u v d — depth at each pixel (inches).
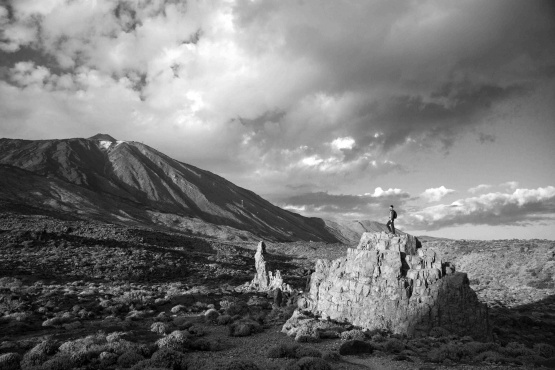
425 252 1617.9
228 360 1153.4
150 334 1550.2
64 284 2787.9
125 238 5255.9
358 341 1204.5
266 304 2333.9
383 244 1690.5
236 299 2508.6
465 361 1082.1
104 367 1058.1
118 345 1218.0
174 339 1310.3
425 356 1147.3
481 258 4227.4
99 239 4500.5
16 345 1272.1
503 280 3496.6
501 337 1534.2
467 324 1391.5
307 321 1616.6
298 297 2222.0
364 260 1668.3
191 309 2176.4
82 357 1092.5
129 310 2108.8
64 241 4062.5
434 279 1496.1
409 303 1464.1
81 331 1530.5
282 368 1031.0
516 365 1040.8
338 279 1752.0
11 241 3740.2
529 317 1978.3
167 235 6314.0
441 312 1416.1
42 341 1268.5
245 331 1583.4
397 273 1551.4
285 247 7736.2
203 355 1231.5
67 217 6747.1
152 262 3949.3
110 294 2485.2
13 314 1768.0
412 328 1412.4
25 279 2768.2
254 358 1188.5
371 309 1536.7
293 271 4539.9
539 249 4010.8
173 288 2977.4
